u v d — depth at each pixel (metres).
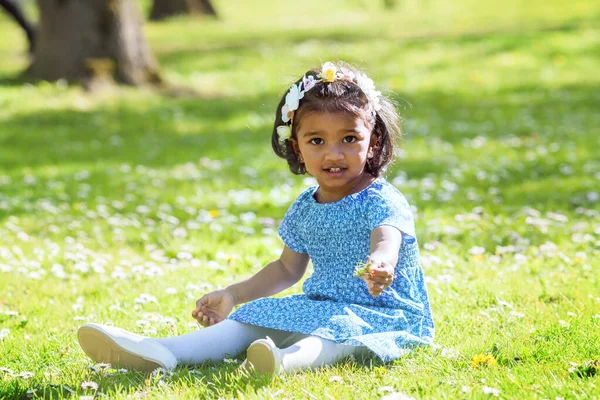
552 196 8.93
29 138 14.16
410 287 4.39
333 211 4.43
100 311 5.36
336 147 4.29
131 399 3.70
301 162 4.63
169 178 10.77
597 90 17.69
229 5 40.34
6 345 4.67
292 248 4.66
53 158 12.52
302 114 4.33
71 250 7.25
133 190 10.05
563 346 4.17
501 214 8.12
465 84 18.78
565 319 4.72
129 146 13.43
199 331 4.30
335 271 4.43
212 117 15.94
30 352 4.52
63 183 10.56
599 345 4.16
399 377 3.87
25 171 11.52
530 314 4.92
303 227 4.56
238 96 17.98
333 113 4.26
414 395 3.62
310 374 3.93
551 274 5.81
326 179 4.35
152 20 34.34
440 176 10.28
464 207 8.54
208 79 19.89
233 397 3.71
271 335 4.38
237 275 6.28
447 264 6.17
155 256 6.97
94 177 10.96
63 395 3.80
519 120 14.77
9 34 32.88
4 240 7.71
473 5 35.50
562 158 11.16
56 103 16.64
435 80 19.23
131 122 15.46
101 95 17.34
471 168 10.71
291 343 4.35
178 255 6.71
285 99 4.47
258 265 6.54
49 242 7.59
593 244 6.79
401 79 19.27
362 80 4.41
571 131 13.45
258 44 24.91
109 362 4.15
